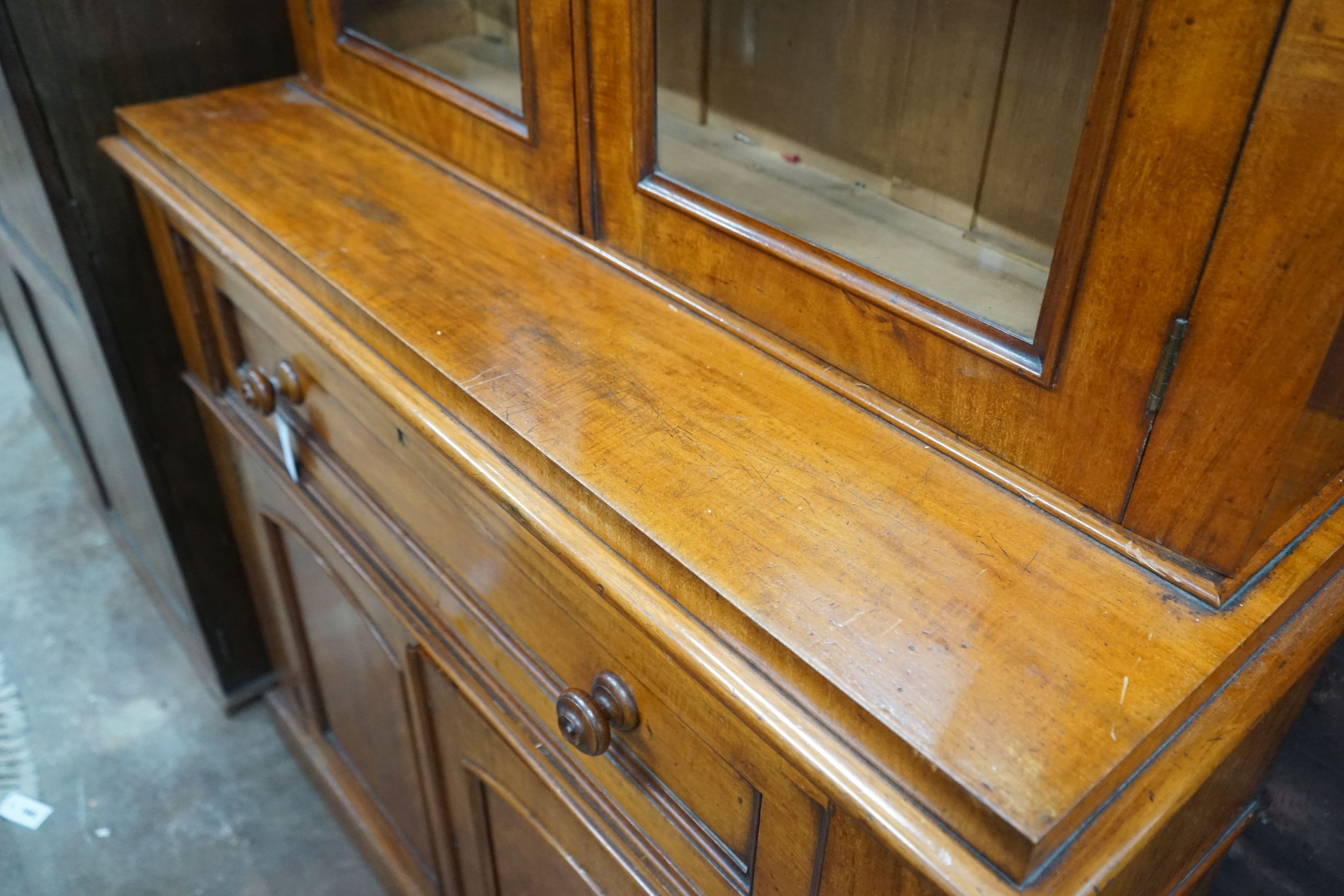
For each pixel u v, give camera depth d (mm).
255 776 1443
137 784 1426
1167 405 467
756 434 583
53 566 1792
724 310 688
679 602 505
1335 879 721
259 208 828
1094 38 451
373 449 783
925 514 528
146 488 1298
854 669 438
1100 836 405
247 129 986
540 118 761
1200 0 395
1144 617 470
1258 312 421
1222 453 457
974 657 446
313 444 899
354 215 822
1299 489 494
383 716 1076
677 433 581
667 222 704
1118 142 441
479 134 839
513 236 797
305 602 1173
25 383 2238
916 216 559
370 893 1290
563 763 695
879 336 591
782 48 600
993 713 421
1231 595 480
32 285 1349
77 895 1277
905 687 431
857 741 432
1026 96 487
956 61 514
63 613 1698
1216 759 441
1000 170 509
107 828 1363
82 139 1032
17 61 965
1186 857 603
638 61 662
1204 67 403
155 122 998
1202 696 448
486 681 758
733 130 647
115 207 1078
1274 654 487
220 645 1454
